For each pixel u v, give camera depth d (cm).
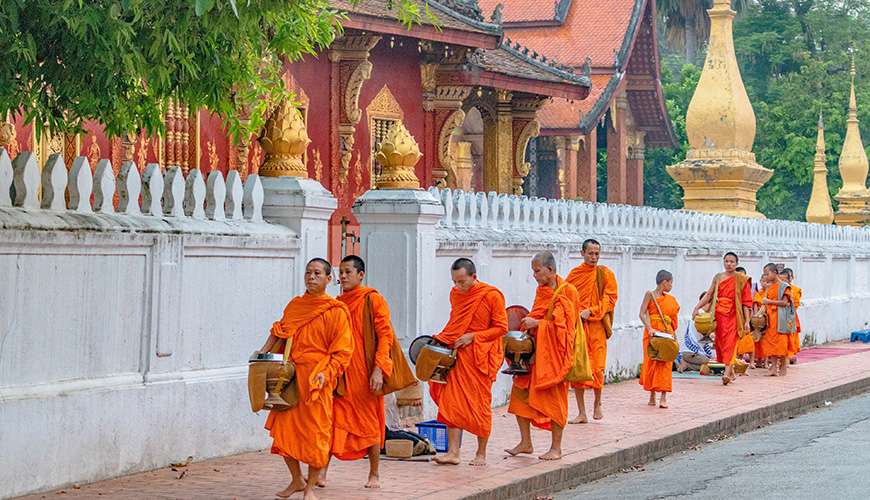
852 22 6544
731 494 1178
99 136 1788
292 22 1181
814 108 5641
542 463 1259
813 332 3016
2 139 1602
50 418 1046
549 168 3959
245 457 1252
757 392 1938
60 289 1067
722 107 3316
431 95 2575
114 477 1118
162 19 923
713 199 3325
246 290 1288
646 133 4412
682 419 1605
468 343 1216
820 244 3203
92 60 962
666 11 6688
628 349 2117
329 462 1145
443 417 1227
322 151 2306
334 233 2317
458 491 1099
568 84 2867
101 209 1134
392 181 1493
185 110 1898
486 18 4119
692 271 2402
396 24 2255
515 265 1777
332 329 1033
